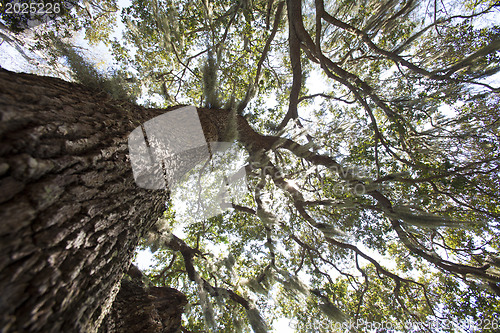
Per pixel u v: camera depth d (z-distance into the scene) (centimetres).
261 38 709
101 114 162
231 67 597
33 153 91
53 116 114
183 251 467
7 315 71
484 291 469
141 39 562
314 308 561
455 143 488
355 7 660
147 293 256
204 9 503
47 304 87
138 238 208
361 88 499
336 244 517
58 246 96
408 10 567
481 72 430
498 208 461
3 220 74
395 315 558
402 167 552
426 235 486
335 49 768
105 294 142
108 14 623
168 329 251
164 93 561
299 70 524
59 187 100
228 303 498
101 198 132
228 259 456
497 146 451
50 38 381
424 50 589
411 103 483
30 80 132
